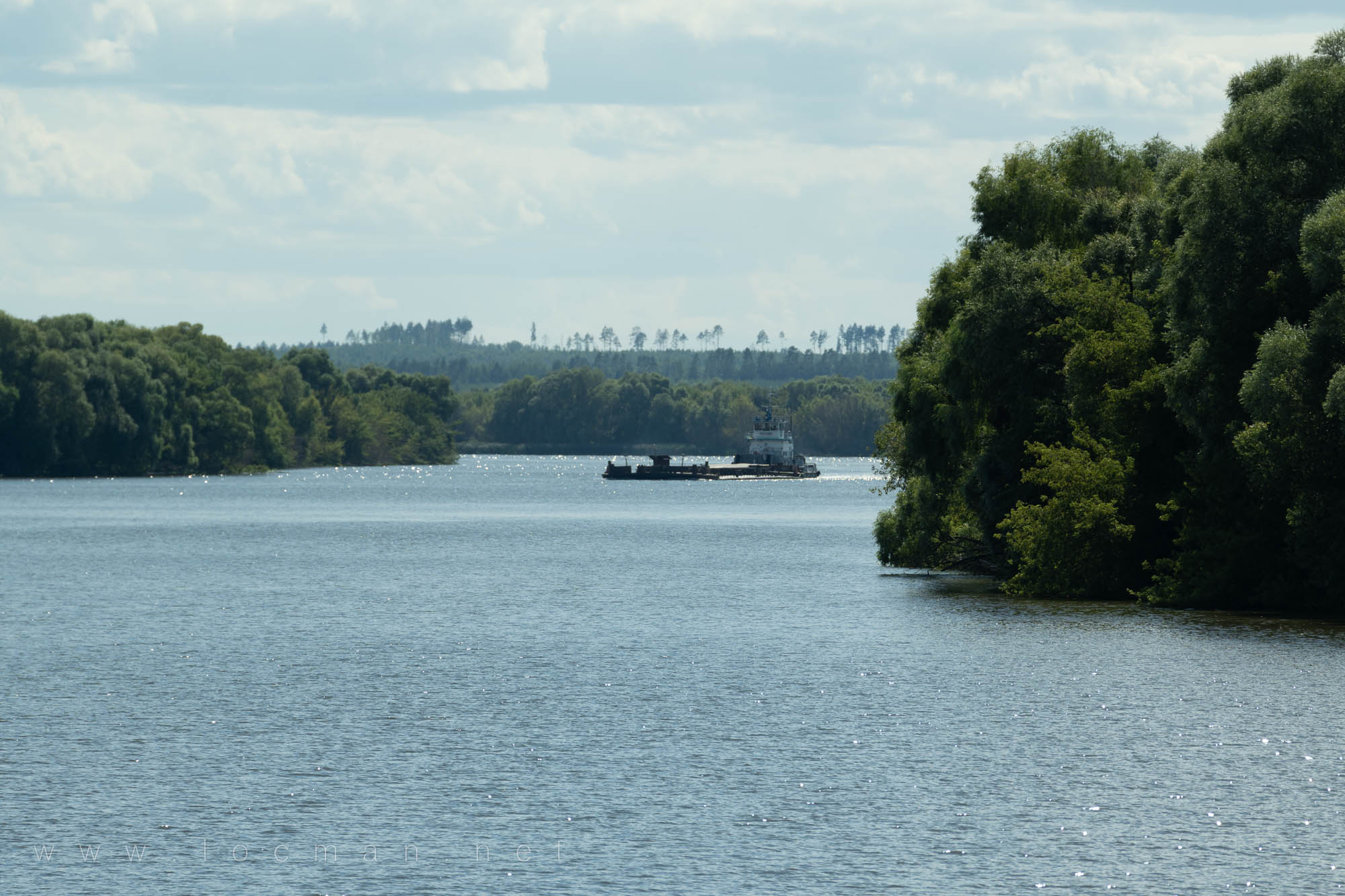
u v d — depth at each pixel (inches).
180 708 4815.5
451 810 3555.6
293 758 4072.3
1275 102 6653.5
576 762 4033.0
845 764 3996.1
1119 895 2960.1
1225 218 6668.3
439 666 5723.4
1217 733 4325.8
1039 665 5561.0
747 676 5442.9
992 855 3201.3
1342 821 3427.7
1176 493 7288.4
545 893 2974.9
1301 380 6250.0
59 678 5428.2
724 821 3462.1
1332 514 6451.8
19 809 3550.7
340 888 3009.4
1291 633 6289.4
